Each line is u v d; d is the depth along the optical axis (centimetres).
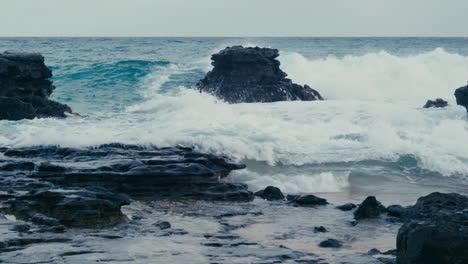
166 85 4484
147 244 1049
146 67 5238
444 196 1297
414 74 4588
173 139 2120
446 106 3275
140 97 3981
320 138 2323
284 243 1170
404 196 1750
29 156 1834
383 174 1994
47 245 1007
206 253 991
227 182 1683
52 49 9412
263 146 2131
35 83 2962
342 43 15188
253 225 1331
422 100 4125
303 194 1769
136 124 2552
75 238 1080
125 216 1305
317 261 961
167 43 13688
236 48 3853
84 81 4562
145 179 1603
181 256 960
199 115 2794
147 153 1862
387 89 4431
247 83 3762
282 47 11325
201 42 14725
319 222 1382
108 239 1088
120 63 5406
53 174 1577
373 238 1240
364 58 4925
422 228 859
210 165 1780
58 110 2902
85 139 1981
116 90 4244
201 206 1520
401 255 886
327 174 1912
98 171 1597
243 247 1053
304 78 4541
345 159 2091
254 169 1998
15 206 1267
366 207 1445
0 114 2584
